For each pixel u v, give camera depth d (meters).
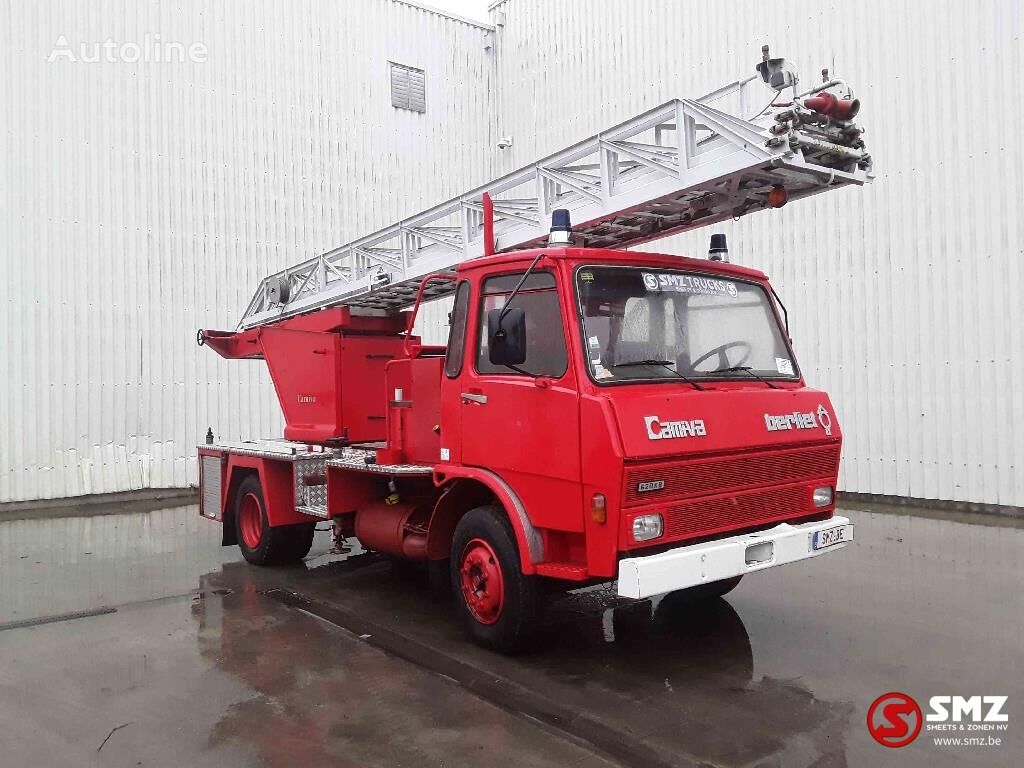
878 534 8.52
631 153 5.09
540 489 4.59
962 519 9.21
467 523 5.14
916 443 10.04
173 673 4.82
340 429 7.17
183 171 12.70
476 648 5.19
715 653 5.01
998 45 9.22
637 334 4.68
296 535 7.65
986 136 9.34
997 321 9.31
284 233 13.63
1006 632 5.34
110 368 12.08
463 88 15.73
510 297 4.49
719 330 5.08
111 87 12.13
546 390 4.53
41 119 11.59
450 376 5.27
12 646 5.36
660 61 12.73
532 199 6.04
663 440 4.24
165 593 6.73
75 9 11.86
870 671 4.67
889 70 10.12
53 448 11.64
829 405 5.23
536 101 15.16
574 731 3.95
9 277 11.34
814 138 4.40
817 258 10.92
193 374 12.79
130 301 12.25
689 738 3.84
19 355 11.40
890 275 10.23
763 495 4.76
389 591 6.72
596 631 5.50
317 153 13.99
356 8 14.48
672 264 5.00
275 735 3.95
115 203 12.15
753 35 11.45
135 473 12.25
